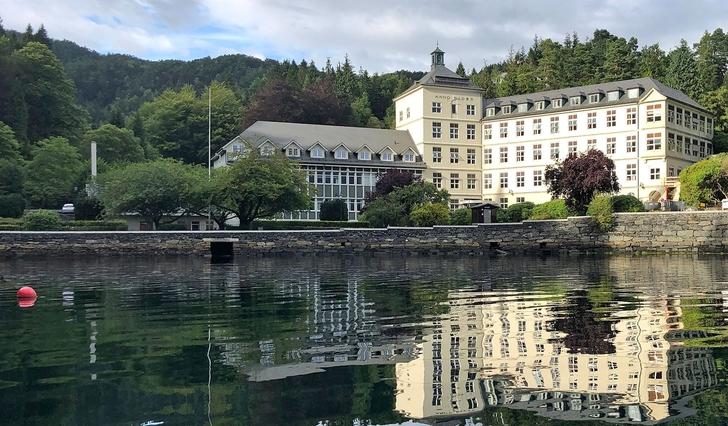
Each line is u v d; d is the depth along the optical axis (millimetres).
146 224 60938
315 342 10531
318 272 28938
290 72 131750
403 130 83062
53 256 43719
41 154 69000
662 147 69000
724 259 39812
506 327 11859
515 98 81438
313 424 6289
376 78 135625
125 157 92625
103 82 182375
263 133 73938
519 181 78625
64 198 68188
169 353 9695
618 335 10875
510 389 7449
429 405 6859
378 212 56625
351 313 14062
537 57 138125
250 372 8430
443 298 17031
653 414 6438
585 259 41719
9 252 42844
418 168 77562
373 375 8203
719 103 85312
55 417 6562
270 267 33344
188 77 187125
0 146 70000
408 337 10898
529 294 17953
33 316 13930
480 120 81438
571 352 9461
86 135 93125
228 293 18875
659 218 49406
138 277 25844
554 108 76188
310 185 58125
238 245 47750
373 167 75250
